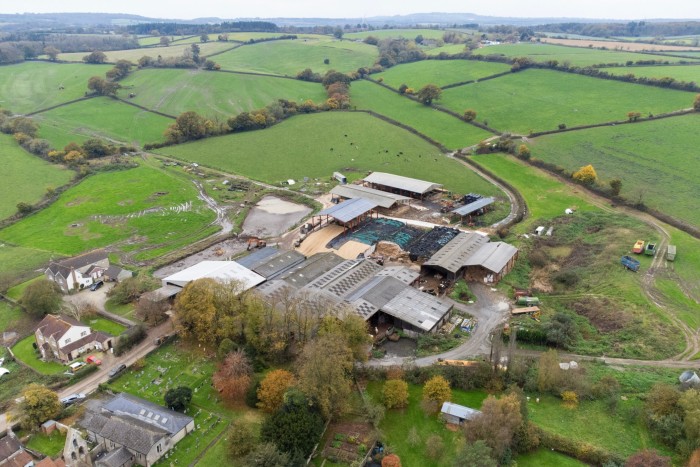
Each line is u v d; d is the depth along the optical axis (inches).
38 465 2992.1
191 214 7342.5
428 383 3592.5
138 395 3809.1
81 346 4306.1
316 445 3248.0
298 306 4404.5
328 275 5206.7
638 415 3348.9
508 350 3875.5
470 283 5324.8
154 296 4845.0
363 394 3722.9
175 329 4392.2
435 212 7150.6
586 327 4439.0
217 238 6604.3
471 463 2864.2
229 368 3759.8
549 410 3501.5
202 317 4180.6
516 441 3181.6
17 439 3339.1
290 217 7234.3
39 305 4830.2
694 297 4665.4
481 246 5797.2
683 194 6801.2
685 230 5944.9
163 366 4151.1
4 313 5049.2
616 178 7460.6
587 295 4894.2
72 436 3134.8
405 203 7519.7
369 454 3228.3
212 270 5349.4
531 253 5861.2
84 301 5128.0
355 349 3934.5
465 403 3627.0
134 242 6530.5
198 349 4340.6
